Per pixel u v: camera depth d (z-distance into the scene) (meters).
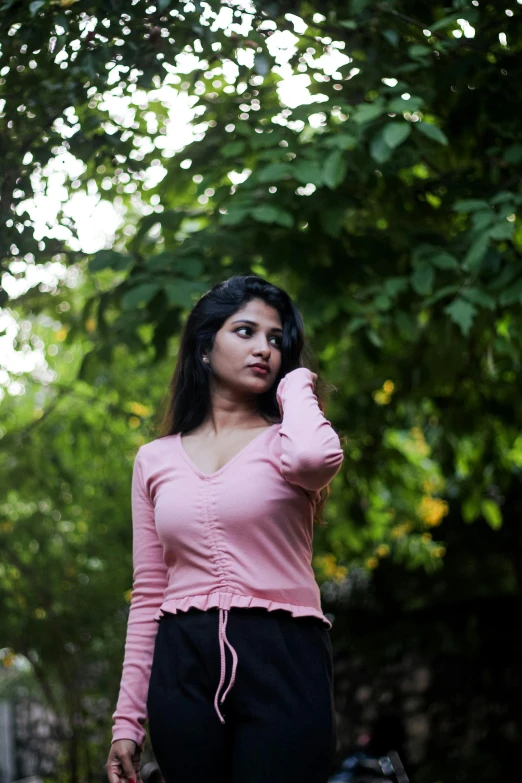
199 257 4.63
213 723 1.97
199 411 2.25
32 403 7.11
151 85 3.28
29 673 8.23
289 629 1.99
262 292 2.24
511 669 8.20
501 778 7.89
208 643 1.98
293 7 3.59
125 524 6.90
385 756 6.70
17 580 6.48
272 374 2.19
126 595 7.00
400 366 6.08
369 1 3.62
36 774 8.98
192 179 4.93
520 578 8.09
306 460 1.97
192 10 3.18
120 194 4.78
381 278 4.75
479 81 4.11
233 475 2.06
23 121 3.35
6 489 6.23
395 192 4.77
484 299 4.14
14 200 3.37
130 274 4.61
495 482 6.62
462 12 3.65
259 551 2.02
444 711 8.45
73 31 3.14
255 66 3.36
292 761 1.91
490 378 5.97
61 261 4.17
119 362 6.72
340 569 8.72
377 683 8.90
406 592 8.41
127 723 2.15
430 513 8.45
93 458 6.97
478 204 4.03
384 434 7.00
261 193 4.48
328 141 4.01
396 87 3.95
